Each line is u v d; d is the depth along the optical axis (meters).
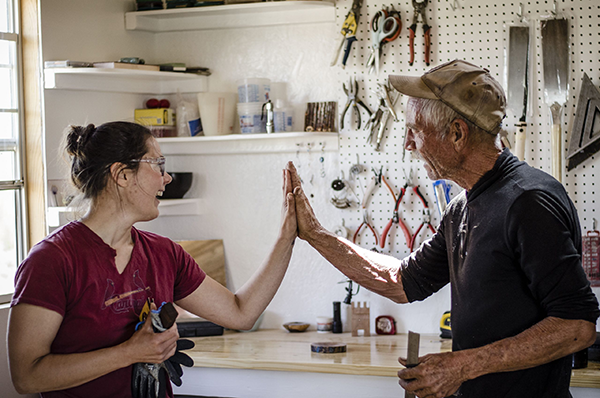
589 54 2.51
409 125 1.56
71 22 2.59
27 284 1.33
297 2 2.63
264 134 2.70
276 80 2.88
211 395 2.43
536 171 1.48
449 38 2.63
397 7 2.68
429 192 2.70
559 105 2.49
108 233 1.47
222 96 2.84
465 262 1.52
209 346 2.56
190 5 2.78
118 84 2.75
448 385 1.39
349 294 2.78
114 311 1.43
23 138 2.49
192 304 1.72
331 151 2.81
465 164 1.52
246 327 1.79
